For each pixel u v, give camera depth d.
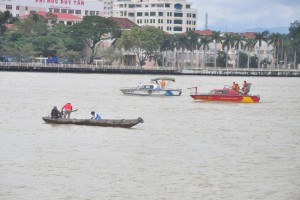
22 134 148.50
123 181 109.69
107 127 159.25
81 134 149.12
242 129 167.75
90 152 129.75
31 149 131.25
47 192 103.06
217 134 157.62
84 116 187.62
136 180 110.44
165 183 109.25
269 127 173.25
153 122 175.50
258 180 112.00
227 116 196.00
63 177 110.88
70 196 101.62
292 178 113.62
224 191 105.88
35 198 100.38
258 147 140.12
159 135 152.38
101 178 110.94
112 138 145.50
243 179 112.56
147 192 104.44
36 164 118.62
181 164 121.69
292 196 104.06
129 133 153.00
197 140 147.50
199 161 124.56
